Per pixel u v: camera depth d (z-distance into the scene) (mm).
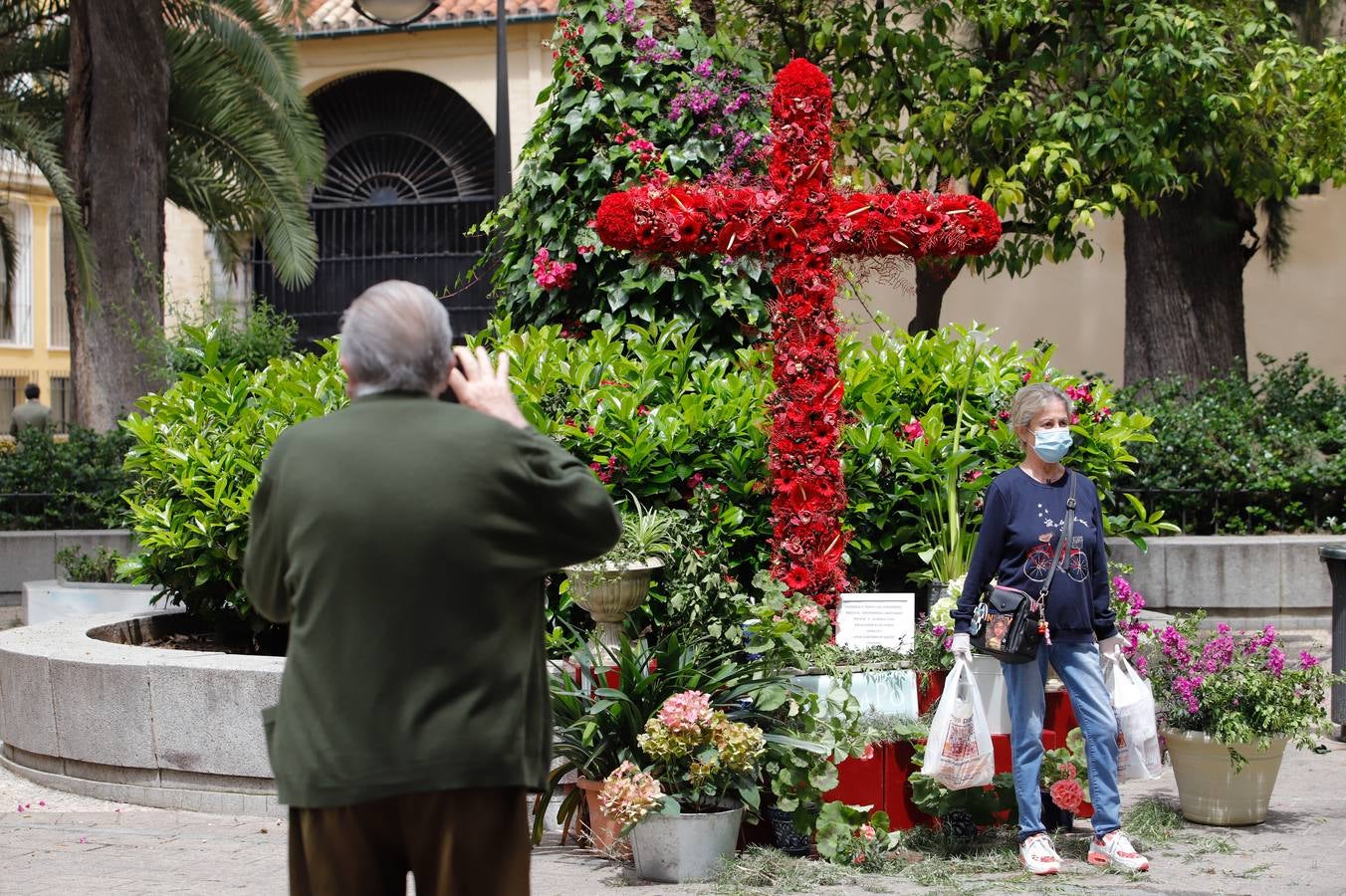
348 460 2908
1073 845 5898
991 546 5613
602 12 8547
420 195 23484
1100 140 12898
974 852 5816
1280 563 11430
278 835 6145
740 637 5855
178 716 6625
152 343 16188
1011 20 13289
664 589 6355
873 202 6305
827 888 5258
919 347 8242
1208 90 13047
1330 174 13820
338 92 23609
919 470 7211
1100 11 13719
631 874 5473
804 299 6277
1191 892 5168
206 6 18469
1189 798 6273
